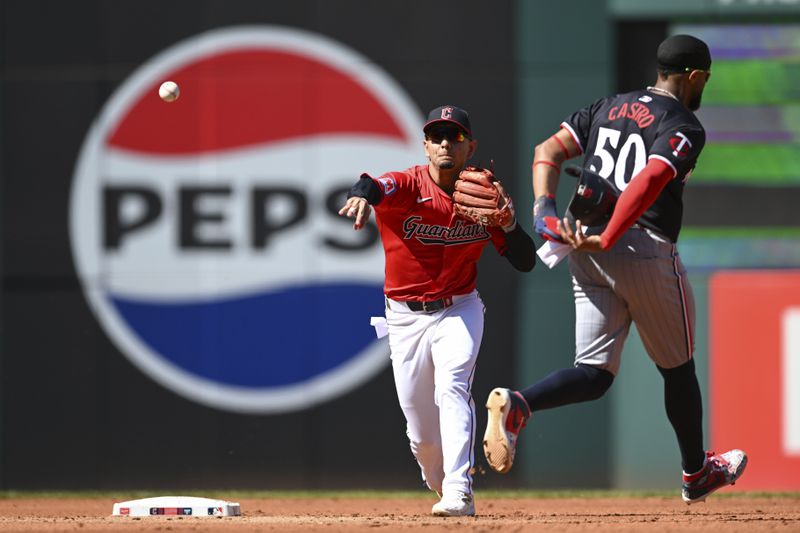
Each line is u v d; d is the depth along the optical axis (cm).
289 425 3269
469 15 3284
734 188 3284
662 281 1781
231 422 3278
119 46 3325
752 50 3284
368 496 3102
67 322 3312
